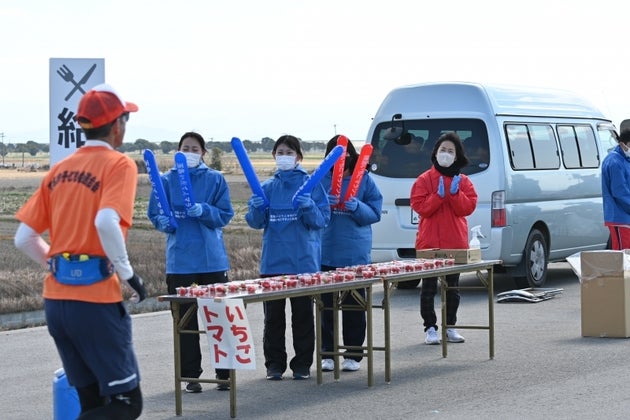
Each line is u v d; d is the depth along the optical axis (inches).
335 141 499.5
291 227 467.5
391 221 772.0
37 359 532.1
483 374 473.4
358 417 395.2
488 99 755.4
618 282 561.0
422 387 448.5
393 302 736.3
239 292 398.9
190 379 403.5
